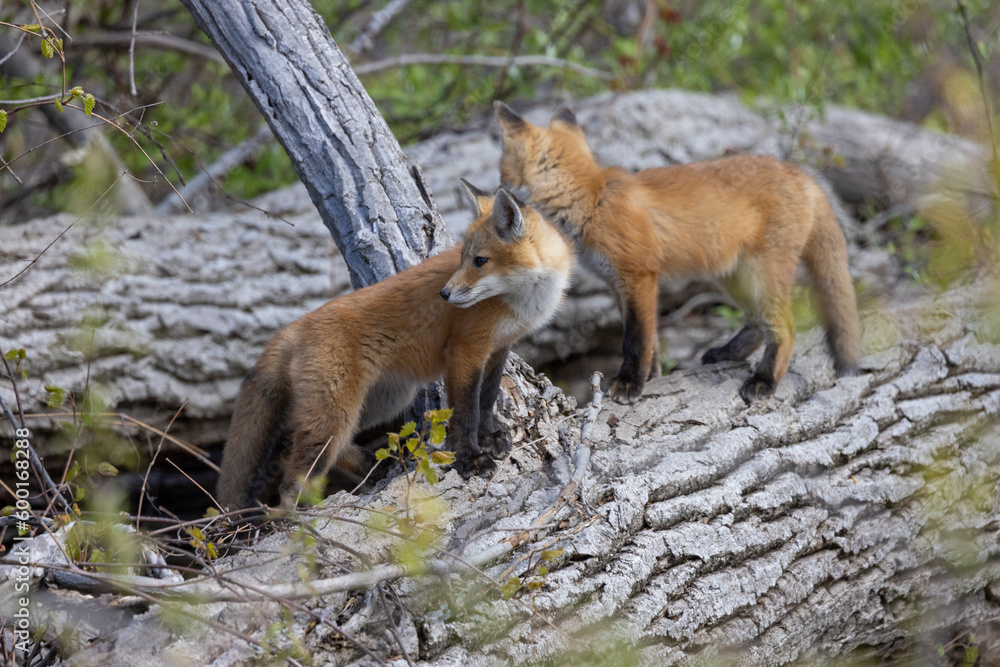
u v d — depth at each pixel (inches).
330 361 330.6
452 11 794.2
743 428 354.6
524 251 335.3
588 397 543.2
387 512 267.1
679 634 288.7
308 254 527.5
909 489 355.6
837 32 829.2
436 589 260.2
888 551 344.2
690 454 333.7
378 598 251.1
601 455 327.6
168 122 689.6
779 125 693.9
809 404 382.9
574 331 558.3
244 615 240.5
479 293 328.2
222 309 486.3
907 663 366.6
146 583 232.7
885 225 668.1
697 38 780.6
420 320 337.4
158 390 454.3
